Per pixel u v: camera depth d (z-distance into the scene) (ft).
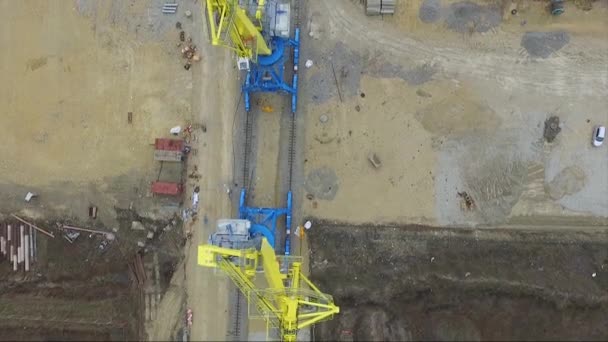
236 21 85.15
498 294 99.25
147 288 105.60
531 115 101.71
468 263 101.45
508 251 102.01
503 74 101.65
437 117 102.63
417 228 103.71
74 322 103.86
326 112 103.71
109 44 105.50
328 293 101.40
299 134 104.12
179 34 104.68
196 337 105.50
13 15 105.60
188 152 105.19
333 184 104.12
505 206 102.63
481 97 102.01
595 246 101.76
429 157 103.04
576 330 98.48
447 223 103.45
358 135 103.50
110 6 105.19
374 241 103.71
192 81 104.99
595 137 100.42
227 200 104.99
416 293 101.04
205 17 104.06
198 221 105.40
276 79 98.73
